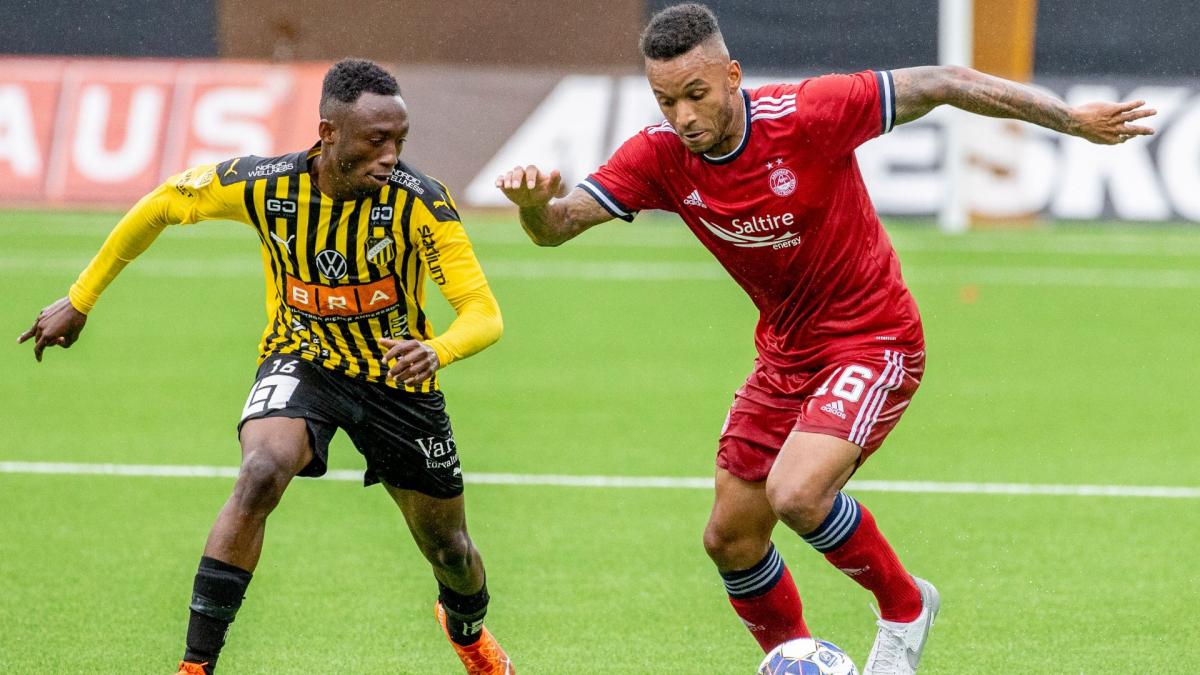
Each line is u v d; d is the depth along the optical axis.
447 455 15.20
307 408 14.50
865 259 14.80
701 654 17.41
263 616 18.64
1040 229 58.59
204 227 59.88
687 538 22.44
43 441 28.52
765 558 15.38
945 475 26.33
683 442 28.70
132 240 15.11
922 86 14.58
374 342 14.97
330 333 14.98
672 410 31.48
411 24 62.88
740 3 60.91
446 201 14.66
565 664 17.00
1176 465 27.03
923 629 15.15
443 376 34.91
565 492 25.08
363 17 62.78
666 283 48.44
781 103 14.36
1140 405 32.09
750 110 14.41
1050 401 32.44
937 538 22.45
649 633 18.16
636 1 61.84
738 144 14.40
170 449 28.03
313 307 14.88
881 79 14.54
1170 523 23.30
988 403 32.22
